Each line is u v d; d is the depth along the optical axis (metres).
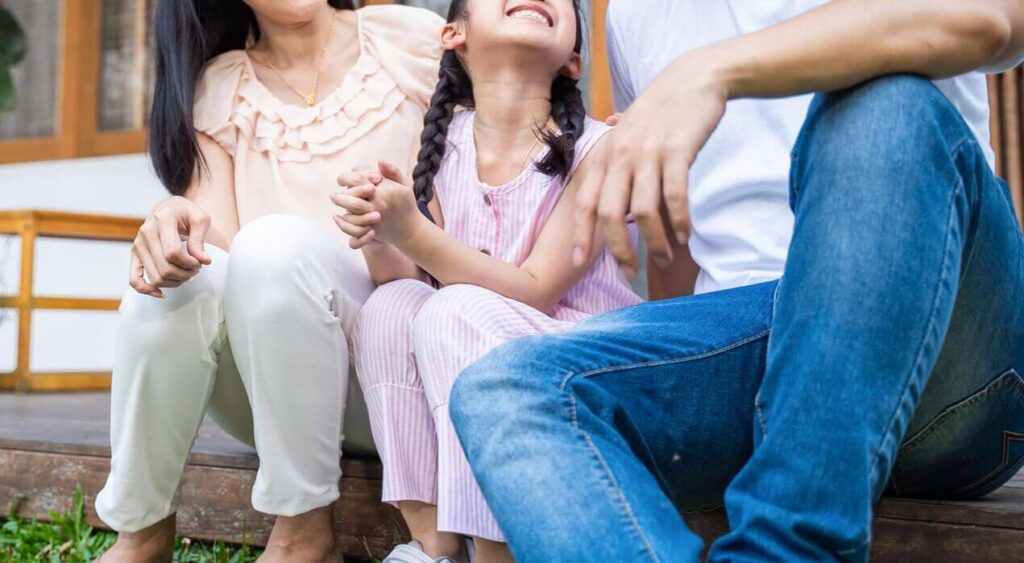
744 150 1.66
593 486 1.04
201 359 1.67
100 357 5.71
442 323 1.47
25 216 4.58
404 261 1.72
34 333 5.82
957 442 1.40
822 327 1.04
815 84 1.11
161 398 1.67
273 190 1.96
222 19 2.06
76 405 3.84
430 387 1.47
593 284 1.78
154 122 1.96
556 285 1.68
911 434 1.40
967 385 1.34
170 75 1.96
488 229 1.79
